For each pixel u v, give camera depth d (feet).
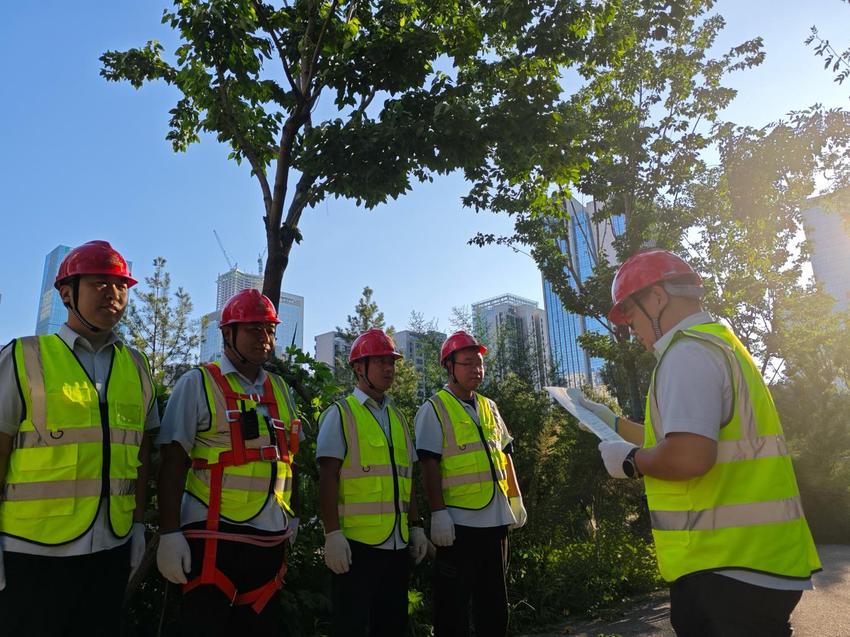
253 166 23.02
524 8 23.29
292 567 15.14
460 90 22.94
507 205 43.14
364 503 12.40
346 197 22.77
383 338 13.96
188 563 9.43
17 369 8.36
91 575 8.41
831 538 44.39
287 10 23.13
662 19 33.19
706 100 43.98
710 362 6.57
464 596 13.29
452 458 14.07
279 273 21.49
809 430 49.83
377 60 22.58
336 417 12.91
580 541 26.17
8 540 7.89
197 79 23.44
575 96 43.29
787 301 61.93
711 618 6.13
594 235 61.21
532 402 24.22
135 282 9.62
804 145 47.57
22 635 7.72
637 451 7.00
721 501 6.34
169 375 38.14
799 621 19.85
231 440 10.10
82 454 8.42
